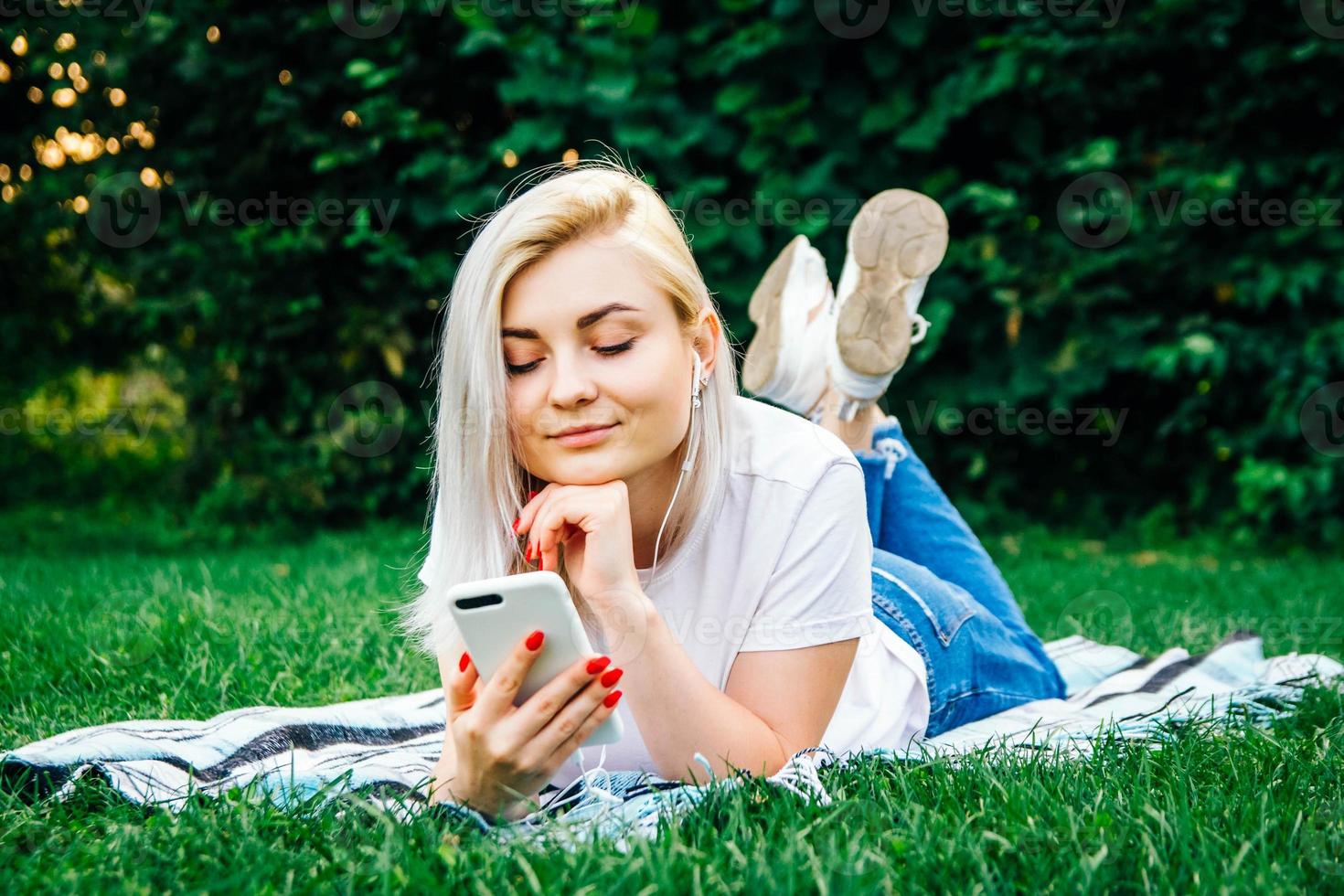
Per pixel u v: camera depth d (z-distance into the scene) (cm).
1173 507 516
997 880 122
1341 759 164
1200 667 229
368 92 499
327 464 511
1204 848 124
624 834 132
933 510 229
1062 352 485
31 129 508
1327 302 481
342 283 514
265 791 148
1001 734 186
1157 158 485
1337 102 464
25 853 139
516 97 479
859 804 138
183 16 484
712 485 151
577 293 136
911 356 504
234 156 507
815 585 151
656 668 140
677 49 483
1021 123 485
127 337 554
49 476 591
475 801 140
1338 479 475
